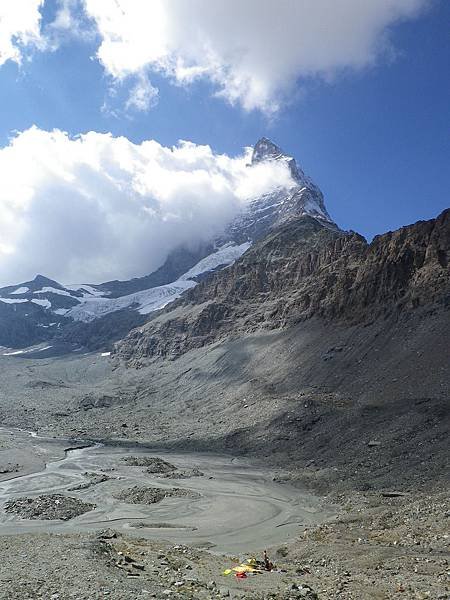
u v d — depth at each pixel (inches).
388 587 1187.9
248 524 2410.2
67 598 962.7
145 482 3449.8
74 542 1635.1
